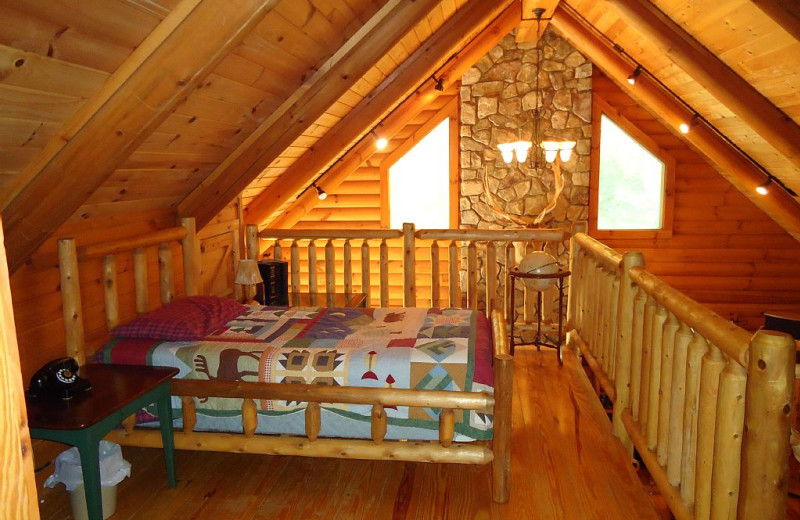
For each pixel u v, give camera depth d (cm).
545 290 437
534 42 594
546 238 448
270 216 543
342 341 278
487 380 248
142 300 324
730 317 623
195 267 370
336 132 475
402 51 420
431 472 272
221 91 273
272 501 249
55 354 271
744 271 614
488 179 621
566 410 332
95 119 210
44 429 199
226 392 251
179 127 276
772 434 146
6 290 81
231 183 370
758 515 150
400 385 250
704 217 610
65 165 216
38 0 153
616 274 324
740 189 587
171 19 196
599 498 246
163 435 253
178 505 246
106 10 174
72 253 260
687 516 198
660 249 620
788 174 464
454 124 619
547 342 455
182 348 270
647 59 461
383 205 637
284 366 257
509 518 234
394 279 648
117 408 213
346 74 342
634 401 274
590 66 591
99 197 282
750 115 371
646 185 615
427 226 643
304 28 279
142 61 203
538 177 614
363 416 253
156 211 350
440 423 245
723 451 169
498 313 306
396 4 329
